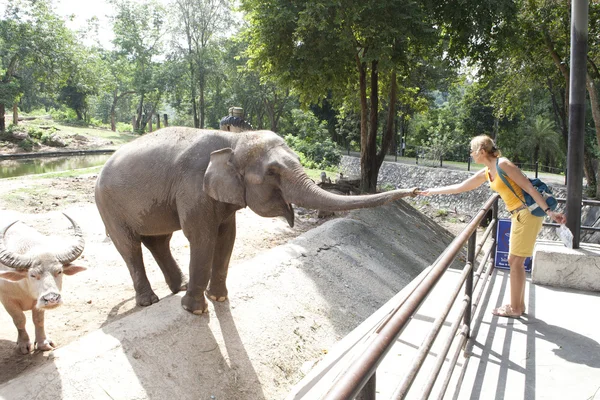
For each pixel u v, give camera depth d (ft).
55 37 135.33
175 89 174.70
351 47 57.62
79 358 16.61
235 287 24.73
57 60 137.49
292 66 59.82
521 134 144.97
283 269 29.40
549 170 134.10
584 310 16.51
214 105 176.14
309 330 25.22
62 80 143.64
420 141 183.42
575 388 11.70
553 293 18.13
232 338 20.98
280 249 32.76
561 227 14.93
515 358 13.17
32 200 39.29
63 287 23.95
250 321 22.71
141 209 19.70
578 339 14.32
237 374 19.65
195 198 18.24
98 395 15.67
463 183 15.87
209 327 20.61
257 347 21.54
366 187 69.10
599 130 72.18
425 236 59.57
